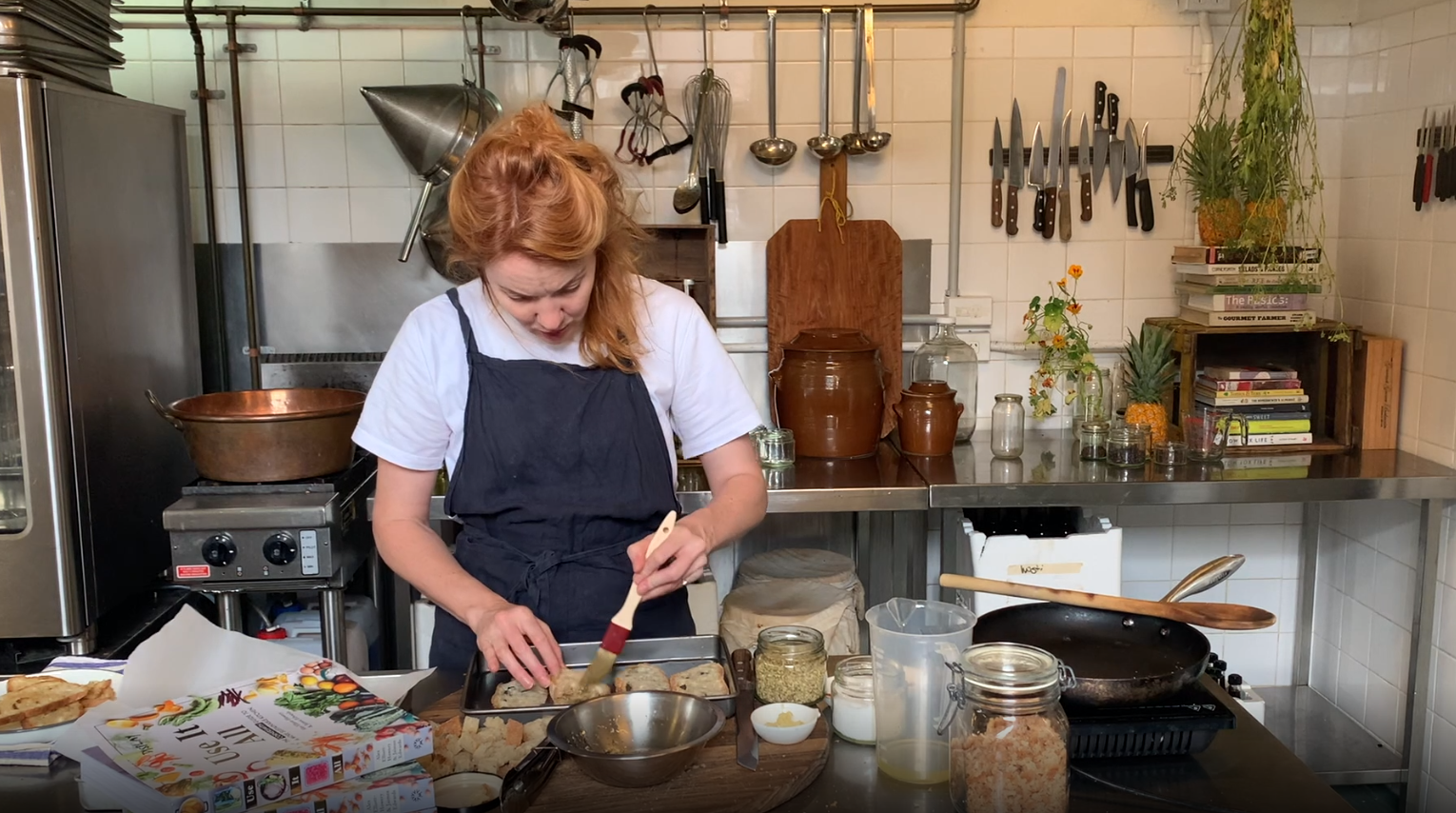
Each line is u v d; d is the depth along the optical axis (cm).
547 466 168
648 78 303
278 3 305
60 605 246
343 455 262
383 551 161
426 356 164
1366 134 308
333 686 133
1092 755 127
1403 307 295
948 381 311
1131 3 313
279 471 254
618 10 306
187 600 290
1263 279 294
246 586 247
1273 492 269
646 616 172
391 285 316
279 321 316
